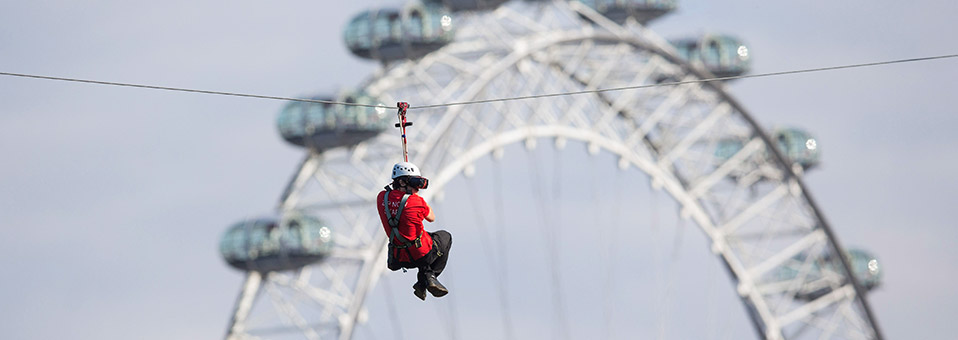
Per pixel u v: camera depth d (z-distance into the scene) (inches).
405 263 3764.8
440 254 3767.2
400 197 3720.5
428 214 3732.8
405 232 3710.6
